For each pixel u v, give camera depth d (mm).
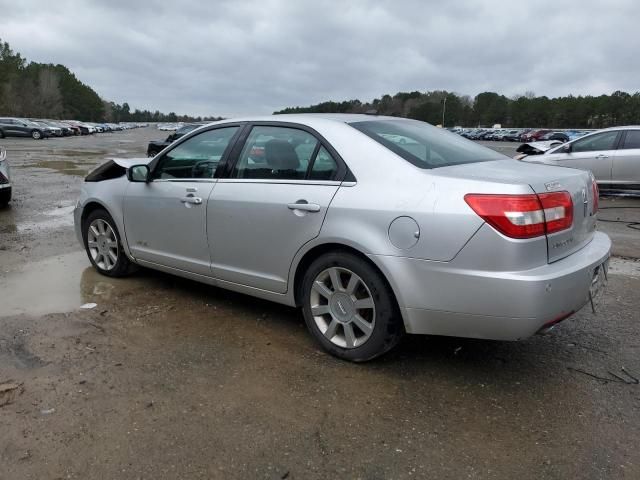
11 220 8078
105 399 2951
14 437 2604
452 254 2861
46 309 4301
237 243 3857
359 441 2602
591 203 3383
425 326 3055
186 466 2410
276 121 3812
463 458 2475
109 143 36625
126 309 4332
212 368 3330
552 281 2777
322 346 3549
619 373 3285
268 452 2514
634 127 10359
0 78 89000
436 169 3135
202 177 4145
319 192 3365
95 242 5254
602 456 2480
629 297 4645
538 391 3070
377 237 3086
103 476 2342
